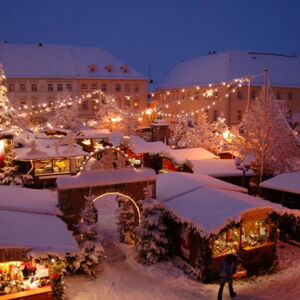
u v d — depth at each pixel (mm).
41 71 56469
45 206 12477
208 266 11242
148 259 12602
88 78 57625
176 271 12070
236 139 22328
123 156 13789
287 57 58844
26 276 9859
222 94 52844
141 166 26781
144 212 12805
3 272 9688
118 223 14453
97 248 11328
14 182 23594
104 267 12234
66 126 42250
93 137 33281
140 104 60906
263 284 11266
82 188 12766
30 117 55156
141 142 28094
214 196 12797
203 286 11094
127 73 60531
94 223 11867
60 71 57375
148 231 12609
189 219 11586
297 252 13750
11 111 25047
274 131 20031
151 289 10820
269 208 11828
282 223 14797
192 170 21344
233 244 11906
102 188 13055
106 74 59188
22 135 32656
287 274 11961
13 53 57031
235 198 12266
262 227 12578
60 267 10023
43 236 9531
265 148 20156
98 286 10930
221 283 10133
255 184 23438
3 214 10828
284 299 10273
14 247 8672
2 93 23969
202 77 57188
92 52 61469
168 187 15055
